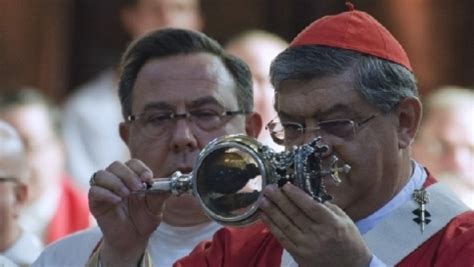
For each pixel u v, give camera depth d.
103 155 23.75
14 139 16.75
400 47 12.05
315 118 11.60
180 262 12.72
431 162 21.11
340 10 25.58
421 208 12.14
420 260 11.99
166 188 11.95
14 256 16.61
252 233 12.70
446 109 21.17
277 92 11.77
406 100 11.88
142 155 14.06
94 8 25.64
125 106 14.38
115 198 12.05
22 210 20.28
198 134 14.00
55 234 20.44
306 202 11.05
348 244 11.05
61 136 23.02
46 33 26.02
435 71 25.27
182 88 14.03
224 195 11.32
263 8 25.28
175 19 24.47
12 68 26.05
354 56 11.70
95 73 25.52
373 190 11.90
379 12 25.53
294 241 11.11
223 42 24.89
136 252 12.36
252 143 11.35
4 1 26.25
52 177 20.77
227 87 14.19
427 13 25.44
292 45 11.88
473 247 11.77
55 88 25.72
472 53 25.38
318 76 11.59
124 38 25.44
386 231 12.06
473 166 21.05
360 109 11.61
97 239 14.41
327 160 11.55
